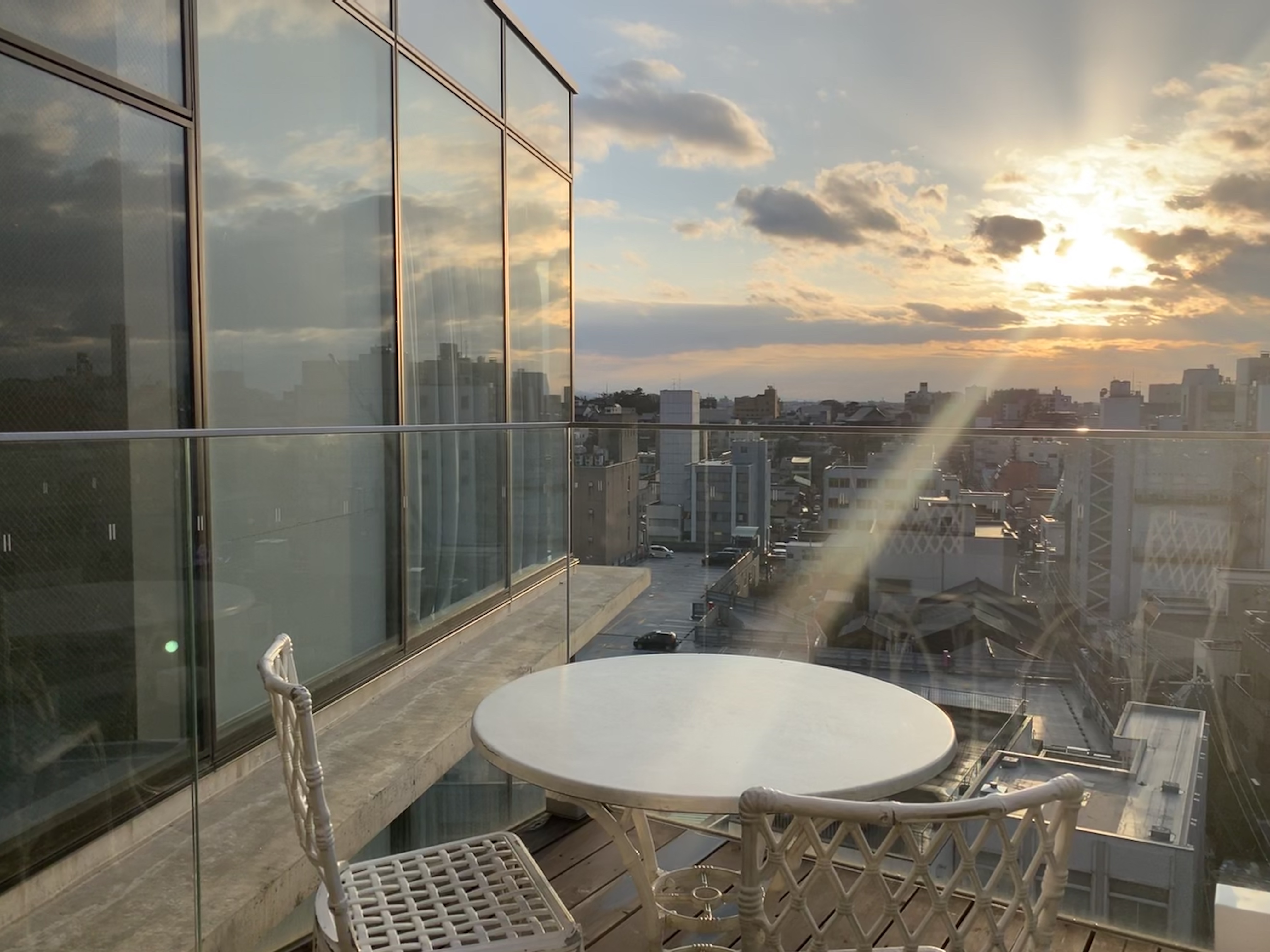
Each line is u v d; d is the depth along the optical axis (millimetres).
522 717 2117
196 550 2646
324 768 3027
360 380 4211
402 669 3975
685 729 2033
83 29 2773
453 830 3820
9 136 2562
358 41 4168
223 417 3340
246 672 2924
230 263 3379
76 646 2160
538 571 5258
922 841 1464
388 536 3887
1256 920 2744
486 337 5547
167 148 3078
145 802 2295
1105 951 2799
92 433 2217
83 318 2775
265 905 2277
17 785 2020
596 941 2801
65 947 2070
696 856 3326
